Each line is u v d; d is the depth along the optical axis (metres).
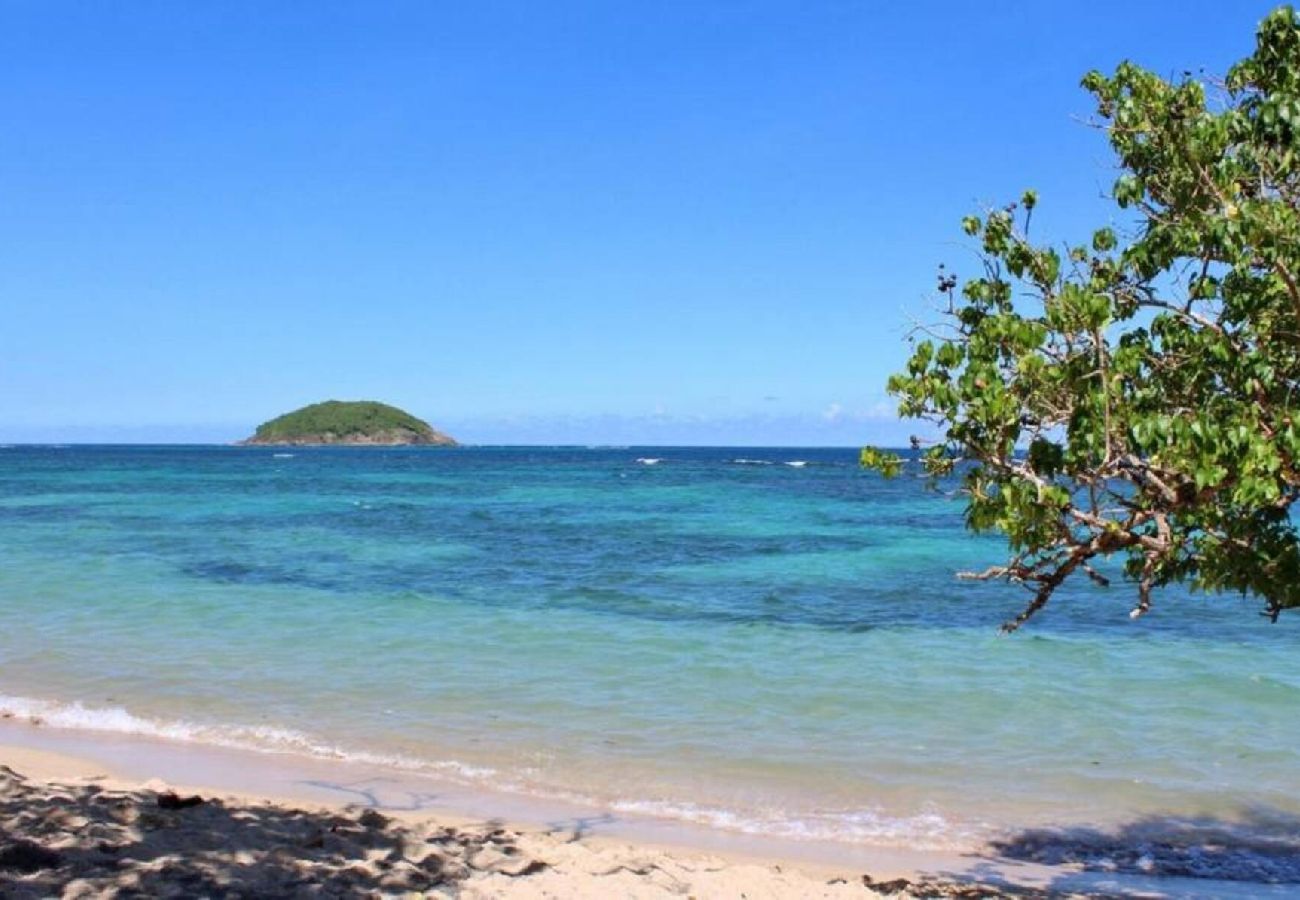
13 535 33.78
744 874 7.19
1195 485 5.03
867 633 17.25
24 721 11.45
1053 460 5.37
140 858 6.53
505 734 11.09
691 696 12.77
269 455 185.50
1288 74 5.81
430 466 121.81
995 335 5.54
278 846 7.05
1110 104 6.46
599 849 7.71
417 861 6.99
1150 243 6.18
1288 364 5.86
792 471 107.25
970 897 7.18
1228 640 16.94
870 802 9.27
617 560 27.64
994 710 12.25
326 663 14.49
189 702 12.29
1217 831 8.72
